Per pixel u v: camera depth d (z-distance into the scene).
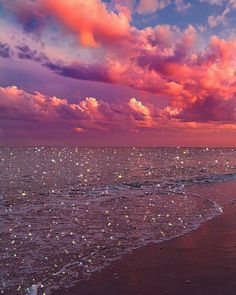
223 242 11.74
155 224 14.05
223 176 34.25
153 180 30.28
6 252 10.21
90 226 13.53
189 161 62.25
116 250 10.73
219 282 8.54
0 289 7.77
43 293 7.70
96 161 59.56
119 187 25.59
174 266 9.52
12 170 39.03
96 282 8.39
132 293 7.90
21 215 15.34
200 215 15.87
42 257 9.90
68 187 25.38
